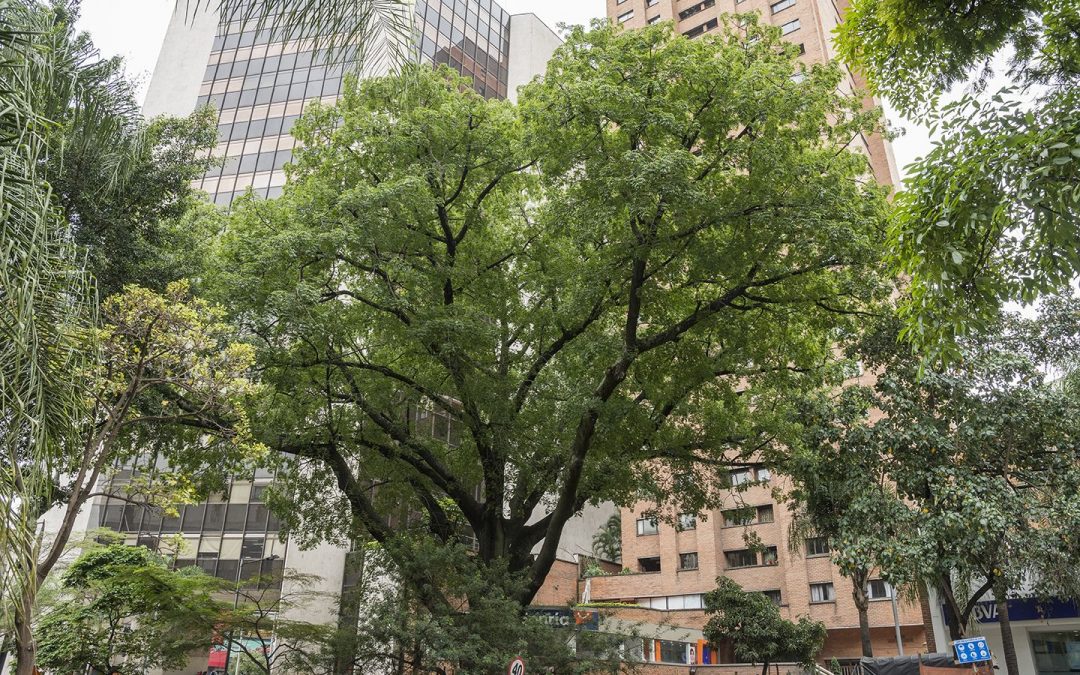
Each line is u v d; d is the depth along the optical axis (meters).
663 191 13.43
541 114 15.21
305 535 19.75
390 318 17.16
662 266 15.92
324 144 18.36
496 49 65.31
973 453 18.84
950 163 8.77
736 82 14.91
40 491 6.10
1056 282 8.95
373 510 17.88
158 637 17.36
